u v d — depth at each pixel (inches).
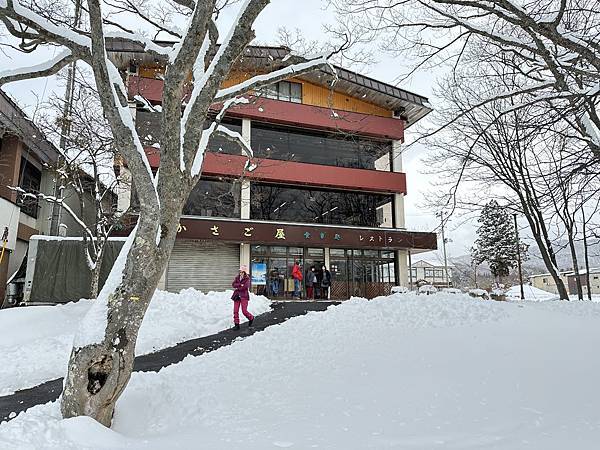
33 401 259.3
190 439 162.9
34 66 238.4
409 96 998.4
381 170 1007.6
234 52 210.8
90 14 196.5
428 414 183.9
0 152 709.3
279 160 925.8
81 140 596.4
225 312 535.2
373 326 383.2
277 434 165.2
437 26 270.2
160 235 191.6
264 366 288.7
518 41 239.1
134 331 181.9
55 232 721.0
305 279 930.7
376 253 992.9
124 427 184.4
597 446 139.8
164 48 276.4
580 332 314.5
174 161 194.7
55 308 521.3
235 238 849.5
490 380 225.5
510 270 1720.0
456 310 405.7
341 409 196.4
